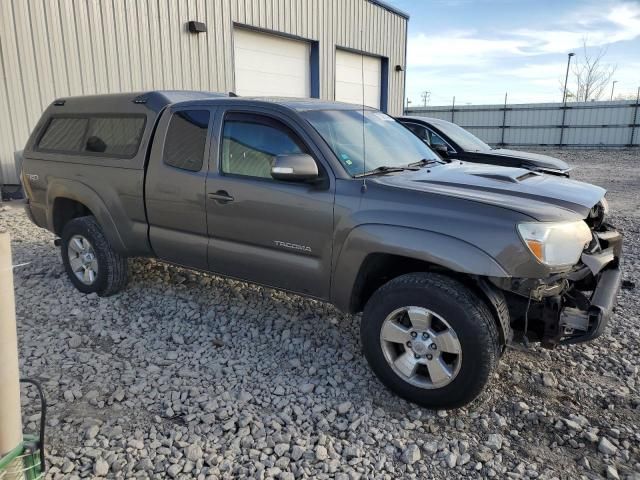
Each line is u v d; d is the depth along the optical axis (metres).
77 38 9.92
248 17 13.49
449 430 3.09
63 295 5.01
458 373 3.05
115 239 4.66
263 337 4.21
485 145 9.46
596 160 22.72
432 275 3.17
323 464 2.77
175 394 3.39
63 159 4.99
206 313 4.64
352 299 3.49
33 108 9.43
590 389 3.51
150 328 4.37
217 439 2.97
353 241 3.33
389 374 3.31
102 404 3.28
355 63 18.25
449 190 3.26
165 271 5.61
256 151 3.86
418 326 3.16
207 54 12.55
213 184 3.97
